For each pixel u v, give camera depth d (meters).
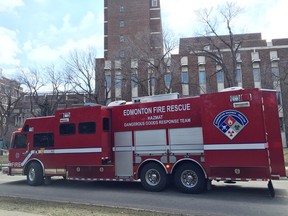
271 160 9.17
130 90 42.59
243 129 9.28
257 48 45.72
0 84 50.78
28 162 13.88
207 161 9.76
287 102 40.41
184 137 10.52
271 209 7.88
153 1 66.31
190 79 45.97
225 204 8.59
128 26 63.50
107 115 12.27
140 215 7.15
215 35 33.56
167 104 11.02
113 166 11.75
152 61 34.44
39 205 8.48
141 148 11.34
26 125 14.30
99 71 39.56
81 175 12.29
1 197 9.98
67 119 12.90
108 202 9.25
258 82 44.72
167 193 10.53
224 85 44.84
